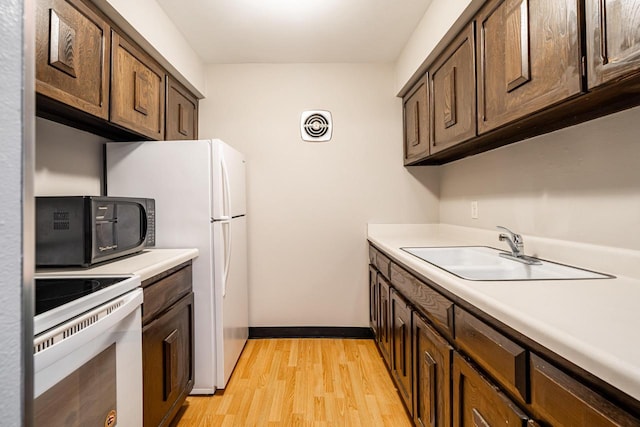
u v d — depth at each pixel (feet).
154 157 6.79
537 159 5.23
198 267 6.74
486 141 5.75
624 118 3.76
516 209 5.80
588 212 4.26
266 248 9.70
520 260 5.05
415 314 5.19
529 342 2.54
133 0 5.68
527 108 3.97
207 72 9.61
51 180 5.53
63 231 4.66
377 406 6.43
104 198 4.98
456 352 3.74
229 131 9.63
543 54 3.67
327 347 9.13
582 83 3.17
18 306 1.21
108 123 5.52
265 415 6.18
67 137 5.88
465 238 7.81
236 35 8.00
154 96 6.93
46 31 4.01
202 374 6.81
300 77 9.64
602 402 1.90
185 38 8.08
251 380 7.39
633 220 3.68
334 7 6.95
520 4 4.03
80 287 3.74
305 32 7.93
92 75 4.91
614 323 2.33
